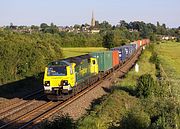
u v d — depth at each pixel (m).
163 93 32.12
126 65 64.94
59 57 54.78
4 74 37.06
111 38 110.81
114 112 22.58
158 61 78.06
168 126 20.84
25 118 21.64
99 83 39.19
